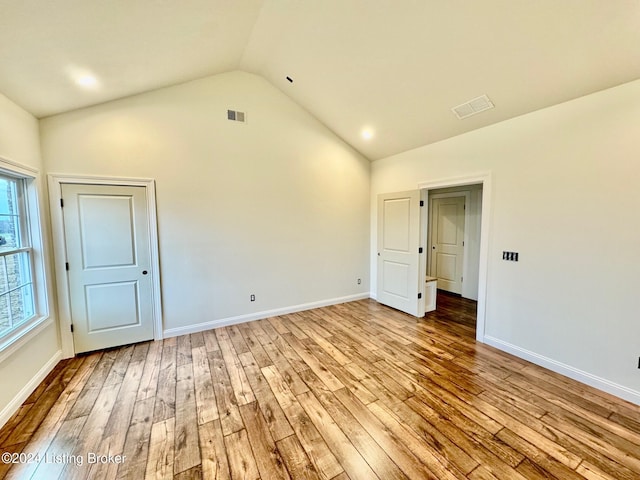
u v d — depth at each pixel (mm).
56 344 2857
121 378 2586
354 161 4766
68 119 2877
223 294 3803
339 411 2131
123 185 3154
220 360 2920
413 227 4129
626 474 1588
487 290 3191
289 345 3258
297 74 3521
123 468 1648
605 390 2338
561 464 1655
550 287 2656
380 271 4789
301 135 4238
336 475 1593
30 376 2367
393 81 2990
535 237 2740
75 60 2197
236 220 3824
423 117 3350
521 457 1705
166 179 3369
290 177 4191
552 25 1952
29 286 2611
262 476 1589
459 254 5320
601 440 1832
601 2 1734
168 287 3459
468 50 2348
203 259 3643
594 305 2385
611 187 2250
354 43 2721
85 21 1854
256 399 2279
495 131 3018
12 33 1719
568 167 2484
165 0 1963
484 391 2363
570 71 2207
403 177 4270
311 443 1827
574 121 2428
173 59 2799
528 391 2361
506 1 1911
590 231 2381
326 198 4539
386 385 2461
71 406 2197
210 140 3598
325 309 4523
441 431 1923
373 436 1883
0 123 2182
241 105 3775
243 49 3252
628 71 2055
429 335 3516
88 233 3021
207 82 3553
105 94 2883
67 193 2908
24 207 2617
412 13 2232
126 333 3256
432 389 2398
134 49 2369
